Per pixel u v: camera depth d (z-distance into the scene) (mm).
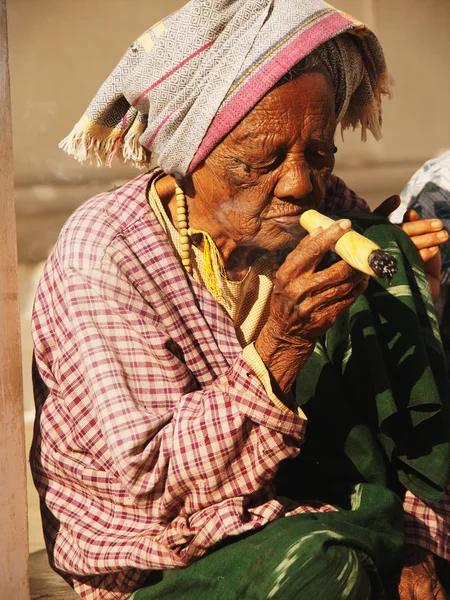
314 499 4262
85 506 4082
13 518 3951
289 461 4371
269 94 3805
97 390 3805
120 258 4039
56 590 5027
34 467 4250
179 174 4105
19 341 3984
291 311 3545
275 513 3713
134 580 4008
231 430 3611
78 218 4184
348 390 4293
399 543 3906
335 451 4234
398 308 4309
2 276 3914
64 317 3980
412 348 4234
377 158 14742
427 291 4488
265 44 3820
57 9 13797
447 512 4379
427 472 4184
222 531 3623
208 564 3633
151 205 4219
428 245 4688
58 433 4082
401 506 4121
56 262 4141
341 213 4668
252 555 3533
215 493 3676
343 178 14641
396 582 3992
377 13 14656
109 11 13898
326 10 3980
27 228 13117
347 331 4297
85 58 13891
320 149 3918
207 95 3865
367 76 4320
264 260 4348
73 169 13641
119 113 4320
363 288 3598
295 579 3410
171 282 4086
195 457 3625
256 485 3678
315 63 3885
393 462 4348
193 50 3900
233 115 3828
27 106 13695
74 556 4008
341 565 3443
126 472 3707
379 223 4590
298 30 3844
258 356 3641
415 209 5867
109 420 3746
